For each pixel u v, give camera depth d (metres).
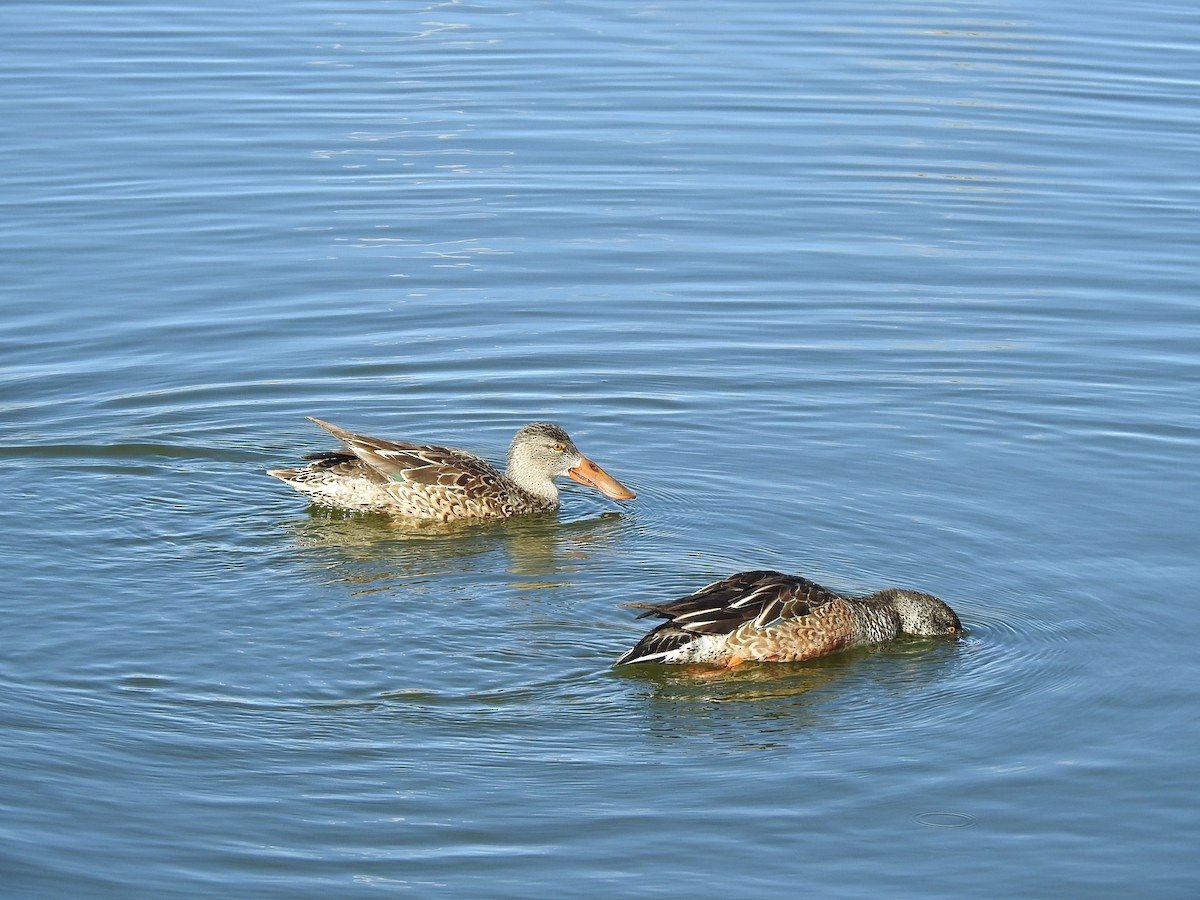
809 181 25.12
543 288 21.16
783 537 15.03
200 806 10.55
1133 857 10.35
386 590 13.78
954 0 35.97
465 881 9.95
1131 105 28.55
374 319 20.06
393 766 11.06
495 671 12.37
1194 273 21.88
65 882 9.79
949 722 11.94
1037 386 18.48
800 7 35.34
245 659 12.41
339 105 28.02
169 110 27.58
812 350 19.48
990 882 10.08
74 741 11.20
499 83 29.47
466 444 17.22
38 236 22.25
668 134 27.00
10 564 13.95
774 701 12.23
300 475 15.55
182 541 14.70
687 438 17.28
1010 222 23.62
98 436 16.78
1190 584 14.03
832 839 10.48
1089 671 12.67
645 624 13.20
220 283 20.98
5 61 30.11
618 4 35.41
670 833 10.48
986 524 15.19
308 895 9.77
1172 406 17.94
